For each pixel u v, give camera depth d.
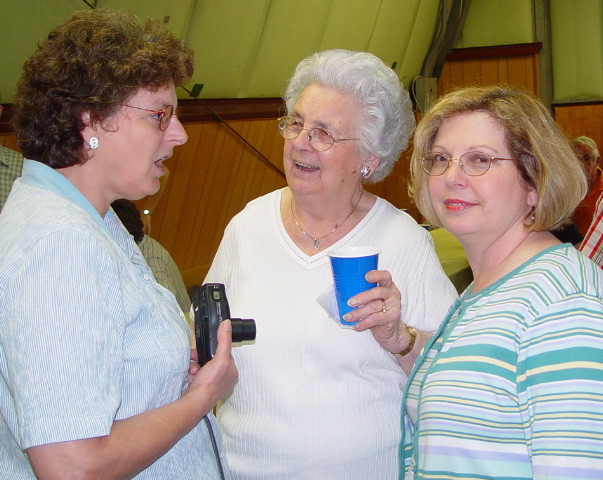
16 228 1.01
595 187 4.91
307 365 1.53
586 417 0.98
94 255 1.00
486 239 1.26
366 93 1.54
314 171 1.57
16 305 0.94
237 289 1.66
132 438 1.00
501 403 1.08
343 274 1.36
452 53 8.71
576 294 1.06
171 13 4.57
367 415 1.52
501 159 1.21
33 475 1.07
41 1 3.79
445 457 1.12
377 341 1.53
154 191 1.18
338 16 6.38
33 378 0.92
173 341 1.14
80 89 1.04
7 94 3.87
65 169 1.10
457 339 1.17
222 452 1.34
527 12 8.30
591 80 8.16
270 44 5.73
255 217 1.73
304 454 1.49
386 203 1.72
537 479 1.00
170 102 1.14
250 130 6.00
